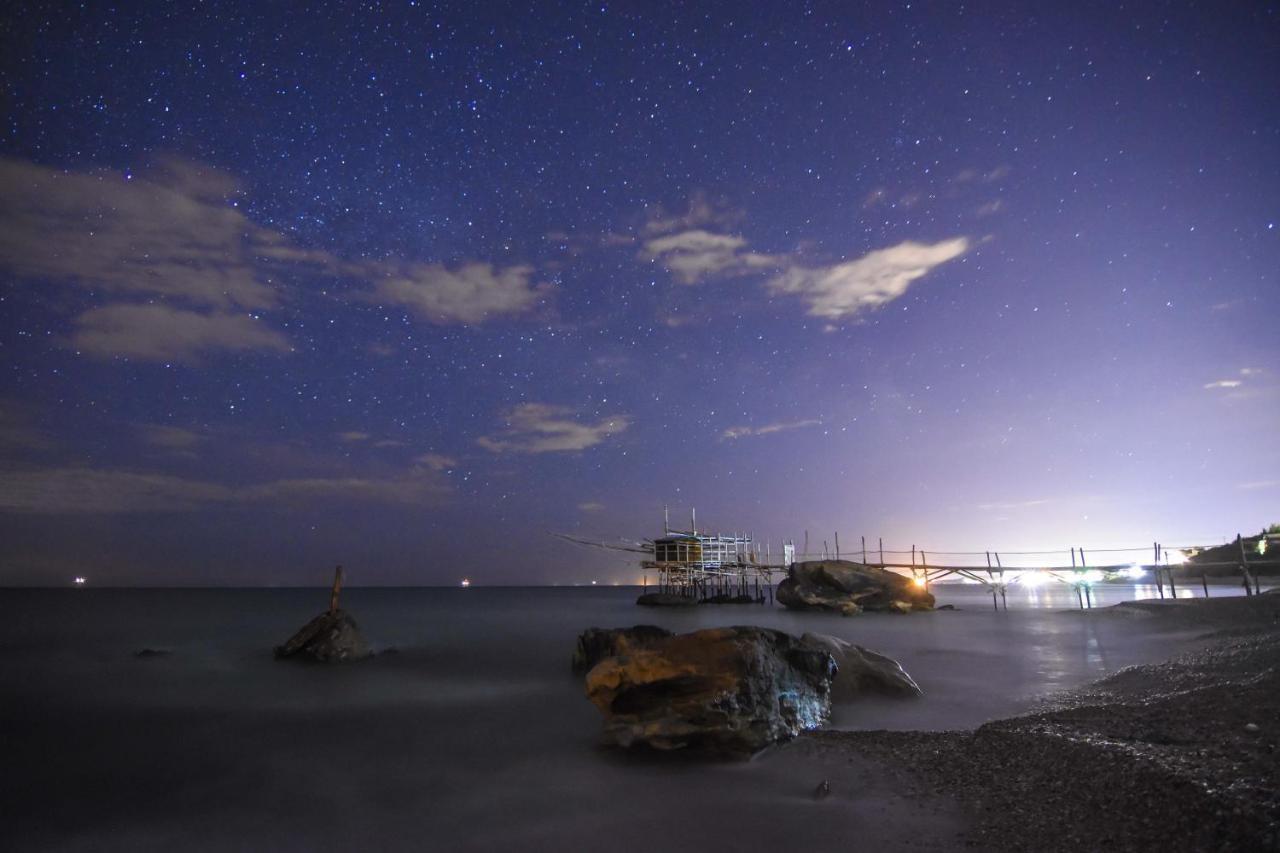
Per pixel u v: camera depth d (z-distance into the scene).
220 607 85.50
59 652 36.47
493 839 10.65
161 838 11.33
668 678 15.00
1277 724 11.88
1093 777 10.38
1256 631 31.08
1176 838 7.88
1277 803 7.82
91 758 16.22
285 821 11.94
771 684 15.29
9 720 20.42
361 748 16.83
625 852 9.79
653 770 13.73
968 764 12.36
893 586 60.44
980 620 49.00
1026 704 18.95
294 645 32.88
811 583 63.25
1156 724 12.97
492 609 79.06
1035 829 9.11
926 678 23.45
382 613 71.25
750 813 10.98
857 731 16.02
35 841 11.30
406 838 10.91
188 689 25.52
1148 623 40.00
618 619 58.31
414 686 25.83
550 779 13.59
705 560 78.50
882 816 10.36
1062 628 40.97
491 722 19.52
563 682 26.38
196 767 15.38
